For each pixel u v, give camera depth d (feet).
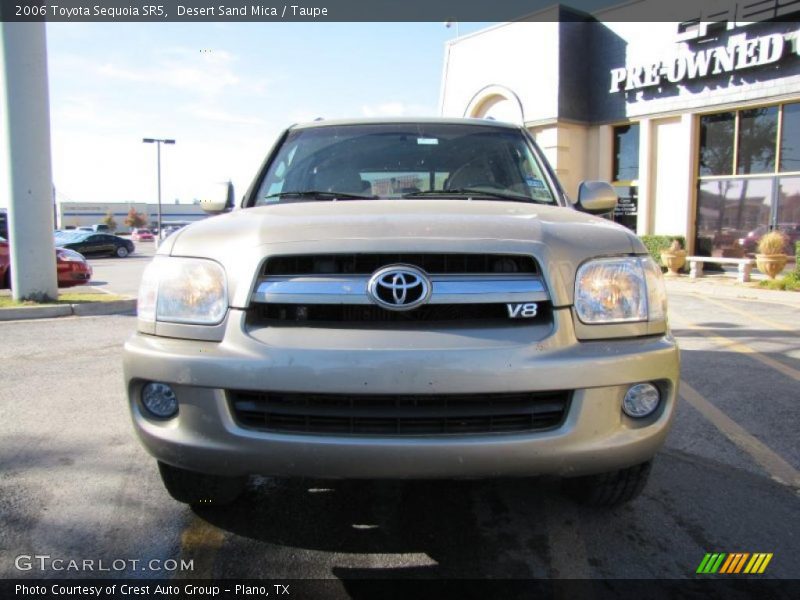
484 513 10.00
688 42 49.80
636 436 7.68
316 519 9.78
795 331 25.80
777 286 39.34
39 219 31.50
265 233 7.91
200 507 9.91
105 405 15.35
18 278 31.63
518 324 7.59
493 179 11.69
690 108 50.44
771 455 12.41
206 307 7.77
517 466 7.34
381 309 7.50
